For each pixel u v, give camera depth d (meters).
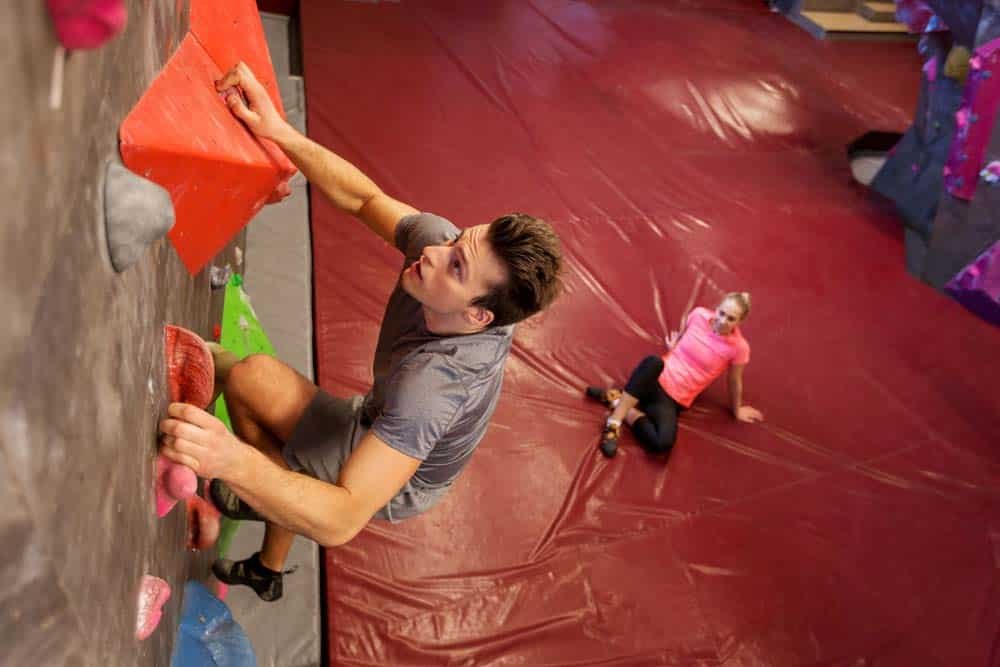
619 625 3.74
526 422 4.46
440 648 3.48
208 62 1.94
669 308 5.34
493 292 1.84
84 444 1.03
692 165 6.62
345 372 4.42
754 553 4.15
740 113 7.29
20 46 0.70
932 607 4.09
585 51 7.61
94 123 1.07
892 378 5.23
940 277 5.91
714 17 8.75
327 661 3.36
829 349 5.34
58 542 0.91
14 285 0.72
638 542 4.07
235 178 1.81
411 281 1.90
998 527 4.51
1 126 0.67
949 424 5.02
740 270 5.75
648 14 8.45
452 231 2.18
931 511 4.52
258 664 3.24
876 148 7.55
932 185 6.37
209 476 1.65
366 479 1.88
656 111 7.09
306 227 5.16
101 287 1.13
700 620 3.84
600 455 4.41
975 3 5.63
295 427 2.25
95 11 0.78
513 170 6.12
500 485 4.14
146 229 1.19
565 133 6.59
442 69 6.93
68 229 0.93
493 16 7.80
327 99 6.28
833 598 4.05
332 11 7.27
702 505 4.30
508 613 3.65
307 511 1.76
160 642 1.95
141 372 1.48
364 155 5.89
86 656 1.05
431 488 2.30
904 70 8.61
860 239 6.29
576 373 4.78
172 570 2.08
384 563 3.68
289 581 3.50
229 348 3.43
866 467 4.67
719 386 4.94
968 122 5.54
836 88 8.00
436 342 1.96
